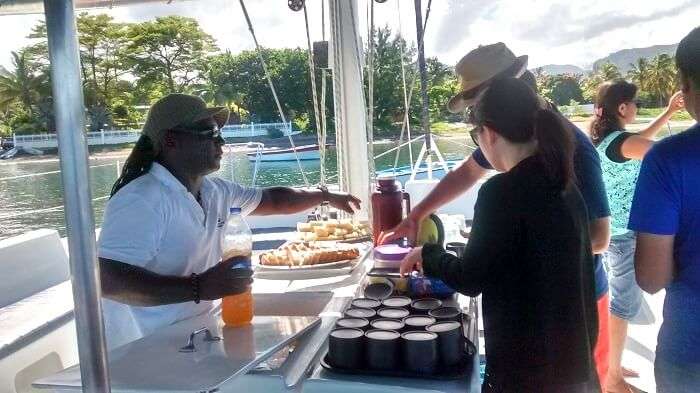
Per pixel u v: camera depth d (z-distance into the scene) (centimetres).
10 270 231
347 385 106
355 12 258
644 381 278
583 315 122
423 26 267
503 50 168
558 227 117
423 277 152
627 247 261
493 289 120
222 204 171
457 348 112
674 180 120
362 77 264
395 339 110
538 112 123
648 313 351
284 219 380
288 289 174
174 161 151
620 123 270
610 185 263
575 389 120
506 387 121
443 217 256
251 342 117
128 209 138
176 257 149
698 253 121
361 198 269
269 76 278
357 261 193
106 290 132
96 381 79
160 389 94
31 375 182
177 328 130
